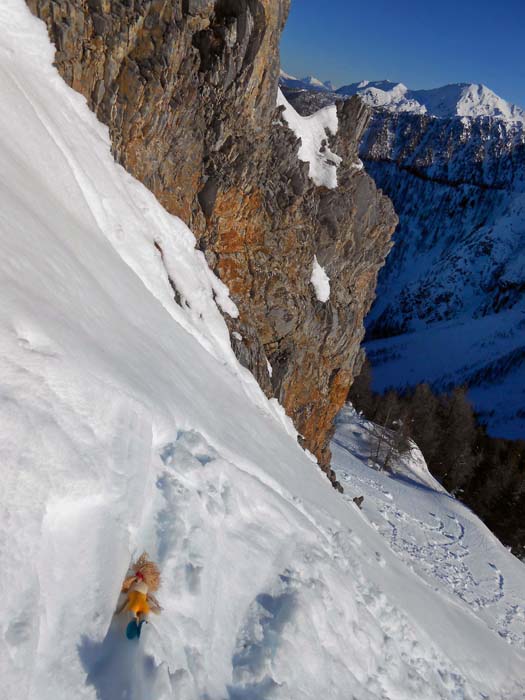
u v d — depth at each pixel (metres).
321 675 5.14
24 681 2.76
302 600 5.57
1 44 10.23
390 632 7.50
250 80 16.52
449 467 77.00
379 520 44.38
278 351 20.02
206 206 16.42
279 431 15.26
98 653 3.34
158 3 13.14
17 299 4.68
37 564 3.30
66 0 11.49
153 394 6.03
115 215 11.72
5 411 3.63
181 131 15.12
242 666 4.45
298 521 7.10
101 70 12.59
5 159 7.56
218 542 5.21
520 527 62.25
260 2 15.80
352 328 24.08
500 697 10.27
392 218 24.33
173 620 4.11
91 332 6.04
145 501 4.73
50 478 3.61
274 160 18.64
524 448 84.81
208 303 15.34
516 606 36.53
